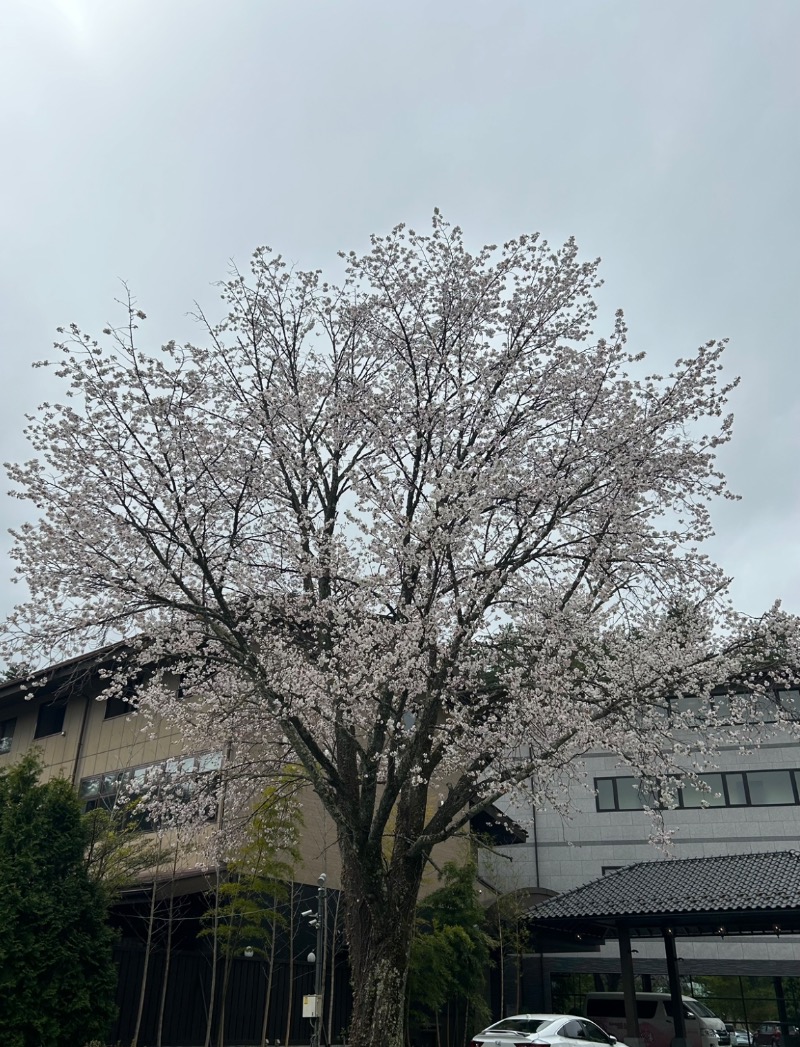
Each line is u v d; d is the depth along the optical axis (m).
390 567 12.02
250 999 17.72
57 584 11.71
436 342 13.84
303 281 14.36
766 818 26.66
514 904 22.02
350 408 13.39
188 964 16.94
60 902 11.64
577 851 28.23
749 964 26.11
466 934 19.08
